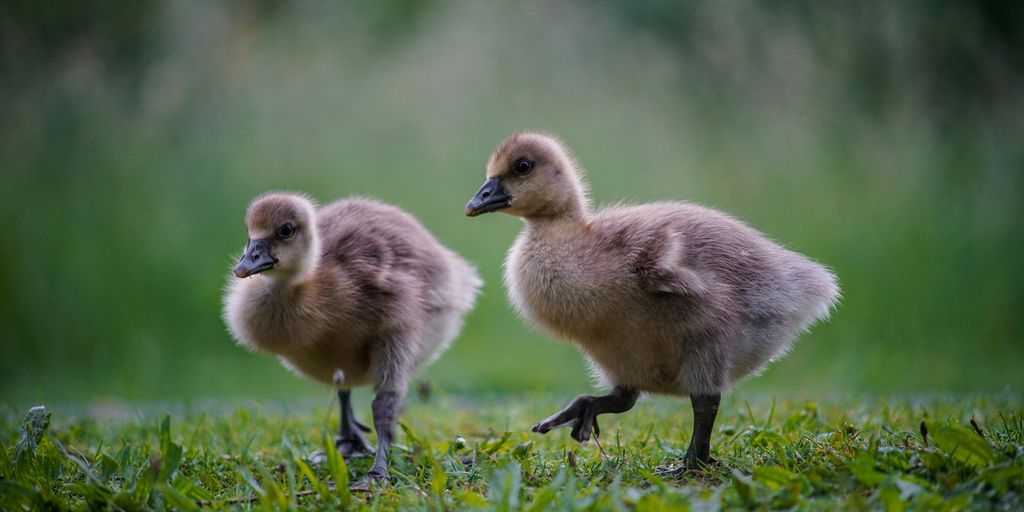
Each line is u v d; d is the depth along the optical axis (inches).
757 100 741.3
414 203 784.9
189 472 294.8
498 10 820.0
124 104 775.7
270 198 323.6
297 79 844.6
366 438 383.6
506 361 633.6
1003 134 691.4
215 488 278.5
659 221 286.2
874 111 698.2
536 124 812.6
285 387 624.4
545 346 659.4
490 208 300.4
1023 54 656.4
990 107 684.1
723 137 754.2
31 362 723.4
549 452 309.9
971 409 353.4
